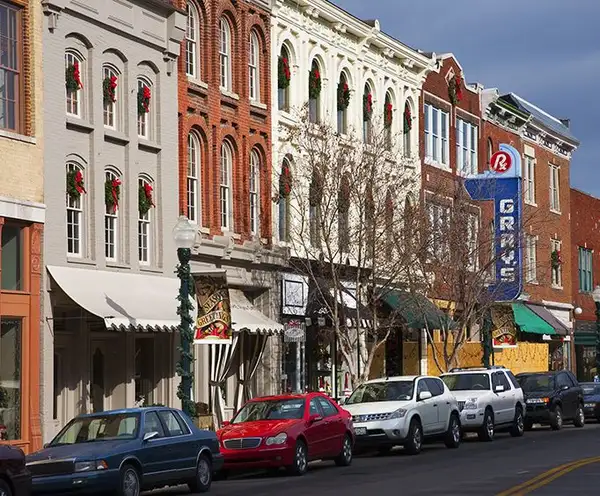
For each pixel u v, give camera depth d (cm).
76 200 4000
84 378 3962
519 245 6209
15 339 3653
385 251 5081
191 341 3650
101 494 2789
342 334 4916
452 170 7044
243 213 5025
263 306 5138
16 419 3641
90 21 4047
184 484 3253
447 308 5709
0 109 3659
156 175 4406
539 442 4575
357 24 5928
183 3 4638
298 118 5441
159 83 4431
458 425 4400
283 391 5206
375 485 2983
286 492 2892
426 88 6825
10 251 3650
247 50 5103
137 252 4250
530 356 8188
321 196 4862
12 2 3709
